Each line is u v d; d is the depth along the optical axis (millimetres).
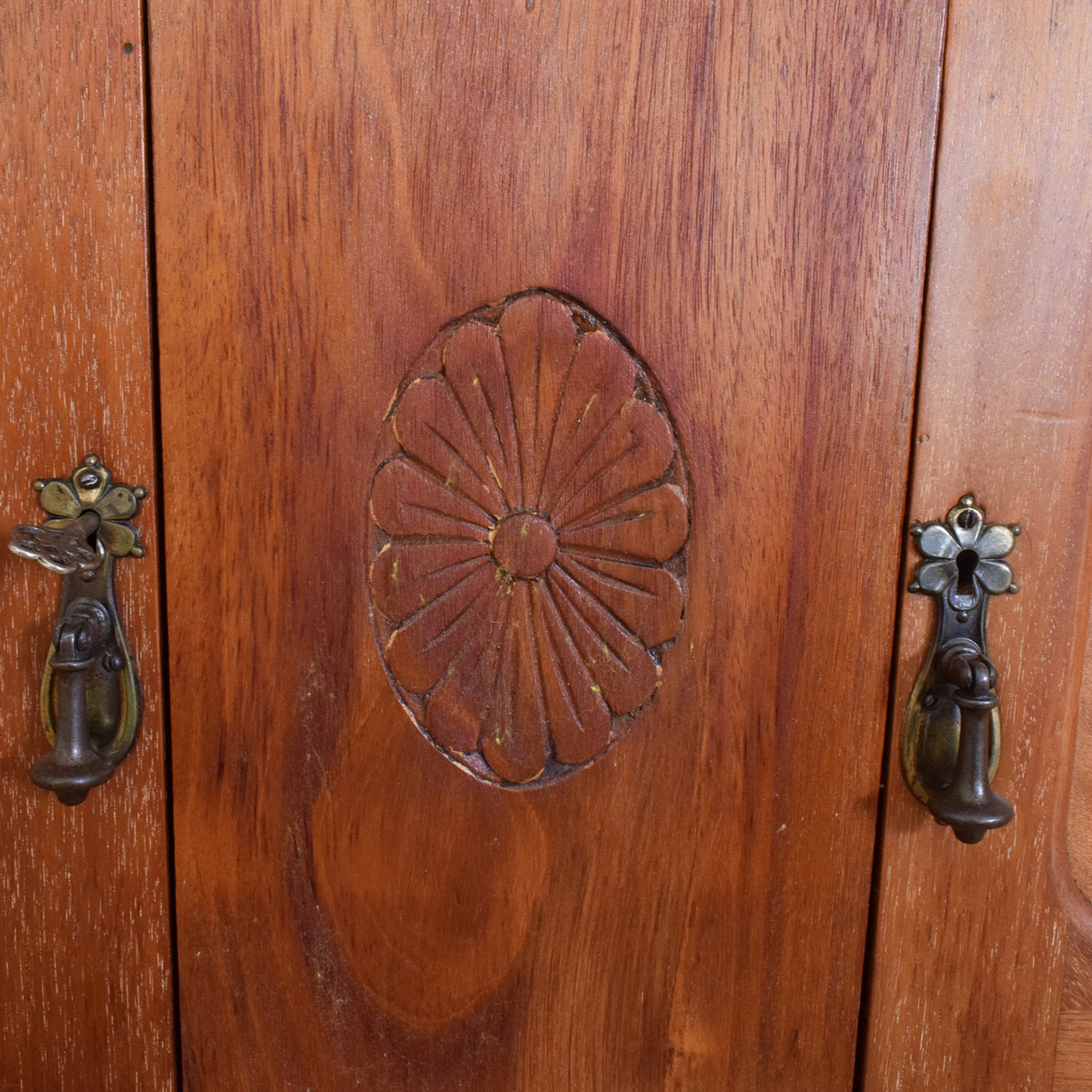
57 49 328
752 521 352
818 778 360
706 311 345
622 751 360
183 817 355
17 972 356
